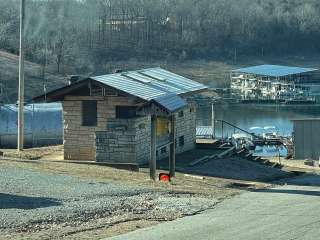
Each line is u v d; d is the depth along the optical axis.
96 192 18.88
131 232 14.13
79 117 28.00
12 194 17.67
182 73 114.19
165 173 23.69
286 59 135.00
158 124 22.94
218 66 122.50
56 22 115.25
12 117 36.47
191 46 128.38
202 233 14.03
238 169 29.23
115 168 25.72
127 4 134.75
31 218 14.87
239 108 93.38
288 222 15.48
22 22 30.39
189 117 33.56
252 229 14.52
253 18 141.75
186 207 17.55
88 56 108.38
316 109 94.06
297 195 21.17
